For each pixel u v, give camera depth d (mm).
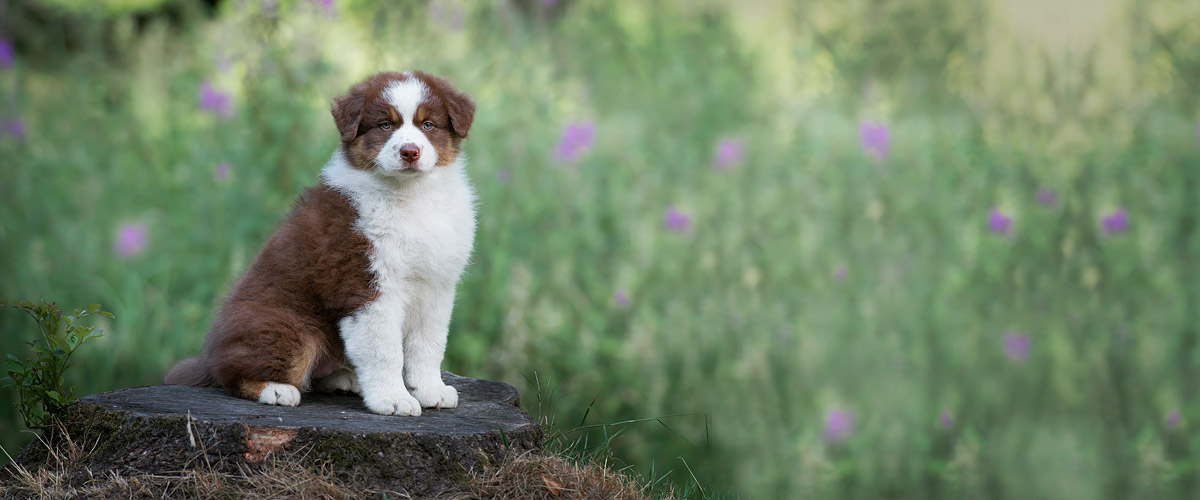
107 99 10875
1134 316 8922
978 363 8719
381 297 5152
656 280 9438
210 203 8992
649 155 11133
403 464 4727
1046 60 10695
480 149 9266
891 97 11266
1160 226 9461
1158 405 8258
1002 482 7680
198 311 8617
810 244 9766
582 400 8078
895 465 7785
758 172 10727
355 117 5277
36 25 12547
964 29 11547
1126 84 10734
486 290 8578
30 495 4738
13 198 9297
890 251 9586
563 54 11891
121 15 13062
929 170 10234
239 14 9469
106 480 4738
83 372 8266
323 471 4652
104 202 9797
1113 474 7703
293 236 5312
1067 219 9508
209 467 4676
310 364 5352
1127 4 10953
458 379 6203
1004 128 10586
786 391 8375
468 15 10305
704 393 8344
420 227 5223
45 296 8578
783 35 13289
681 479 7016
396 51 9617
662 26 12883
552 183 9688
